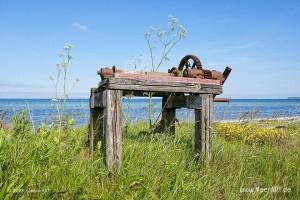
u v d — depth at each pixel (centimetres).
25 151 416
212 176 546
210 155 601
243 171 630
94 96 562
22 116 448
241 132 1068
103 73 550
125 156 521
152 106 677
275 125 1401
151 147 562
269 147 883
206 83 591
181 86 562
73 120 537
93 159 493
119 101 495
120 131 492
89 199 387
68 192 381
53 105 553
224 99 673
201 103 592
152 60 754
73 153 471
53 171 406
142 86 518
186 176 507
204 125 593
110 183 444
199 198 459
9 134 424
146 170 488
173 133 725
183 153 604
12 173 359
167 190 446
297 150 830
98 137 579
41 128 474
